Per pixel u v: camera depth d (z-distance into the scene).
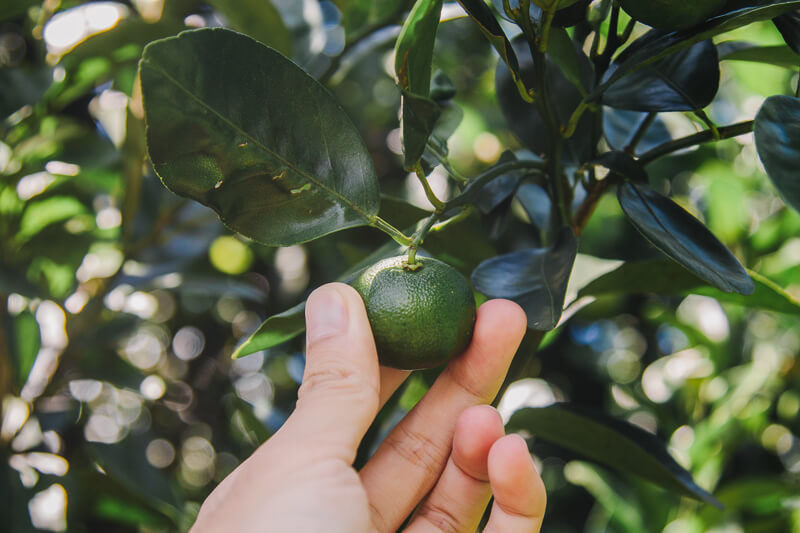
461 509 0.35
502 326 0.33
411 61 0.26
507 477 0.32
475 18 0.29
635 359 0.85
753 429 0.58
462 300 0.30
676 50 0.29
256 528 0.29
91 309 0.56
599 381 0.86
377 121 0.89
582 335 0.85
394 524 0.36
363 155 0.30
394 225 0.39
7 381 0.51
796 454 0.65
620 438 0.36
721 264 0.30
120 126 0.59
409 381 0.42
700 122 0.42
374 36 0.52
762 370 0.57
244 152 0.29
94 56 0.49
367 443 0.41
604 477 0.59
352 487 0.30
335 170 0.30
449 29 0.82
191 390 0.87
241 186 0.29
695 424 0.59
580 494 0.81
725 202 0.60
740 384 0.56
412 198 0.79
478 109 0.83
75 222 0.56
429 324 0.29
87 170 0.54
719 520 0.52
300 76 0.29
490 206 0.35
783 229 0.57
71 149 0.53
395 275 0.30
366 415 0.30
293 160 0.29
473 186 0.31
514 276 0.32
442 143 0.36
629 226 0.62
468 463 0.34
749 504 0.56
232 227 0.30
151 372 0.78
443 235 0.38
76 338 0.56
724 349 0.59
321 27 0.53
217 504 0.31
